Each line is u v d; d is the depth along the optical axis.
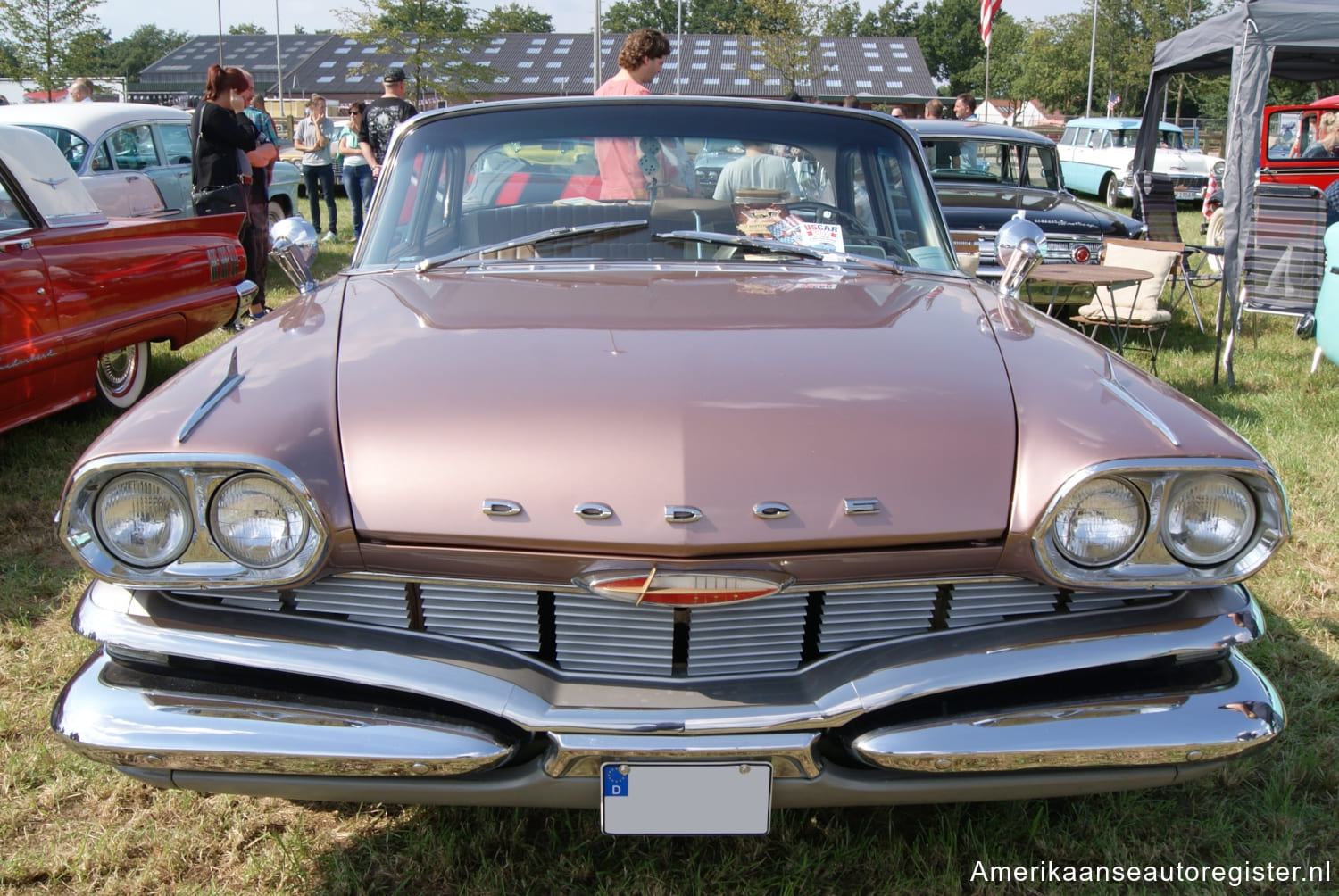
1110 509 1.69
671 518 1.63
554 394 1.77
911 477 1.69
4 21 24.97
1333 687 2.75
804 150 2.78
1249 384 6.16
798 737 1.67
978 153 9.04
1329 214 8.00
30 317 4.06
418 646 1.74
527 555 1.67
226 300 5.50
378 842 2.17
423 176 2.75
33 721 2.58
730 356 1.89
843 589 1.73
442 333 2.02
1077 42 45.19
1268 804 2.28
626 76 5.45
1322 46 5.98
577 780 1.68
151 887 2.04
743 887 2.02
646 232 2.63
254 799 2.30
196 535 1.68
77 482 1.66
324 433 1.74
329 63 43.97
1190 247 7.22
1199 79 41.09
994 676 1.71
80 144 7.53
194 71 51.94
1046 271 6.32
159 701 1.72
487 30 20.16
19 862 2.08
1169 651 1.75
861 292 2.33
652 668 1.76
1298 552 3.66
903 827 2.21
